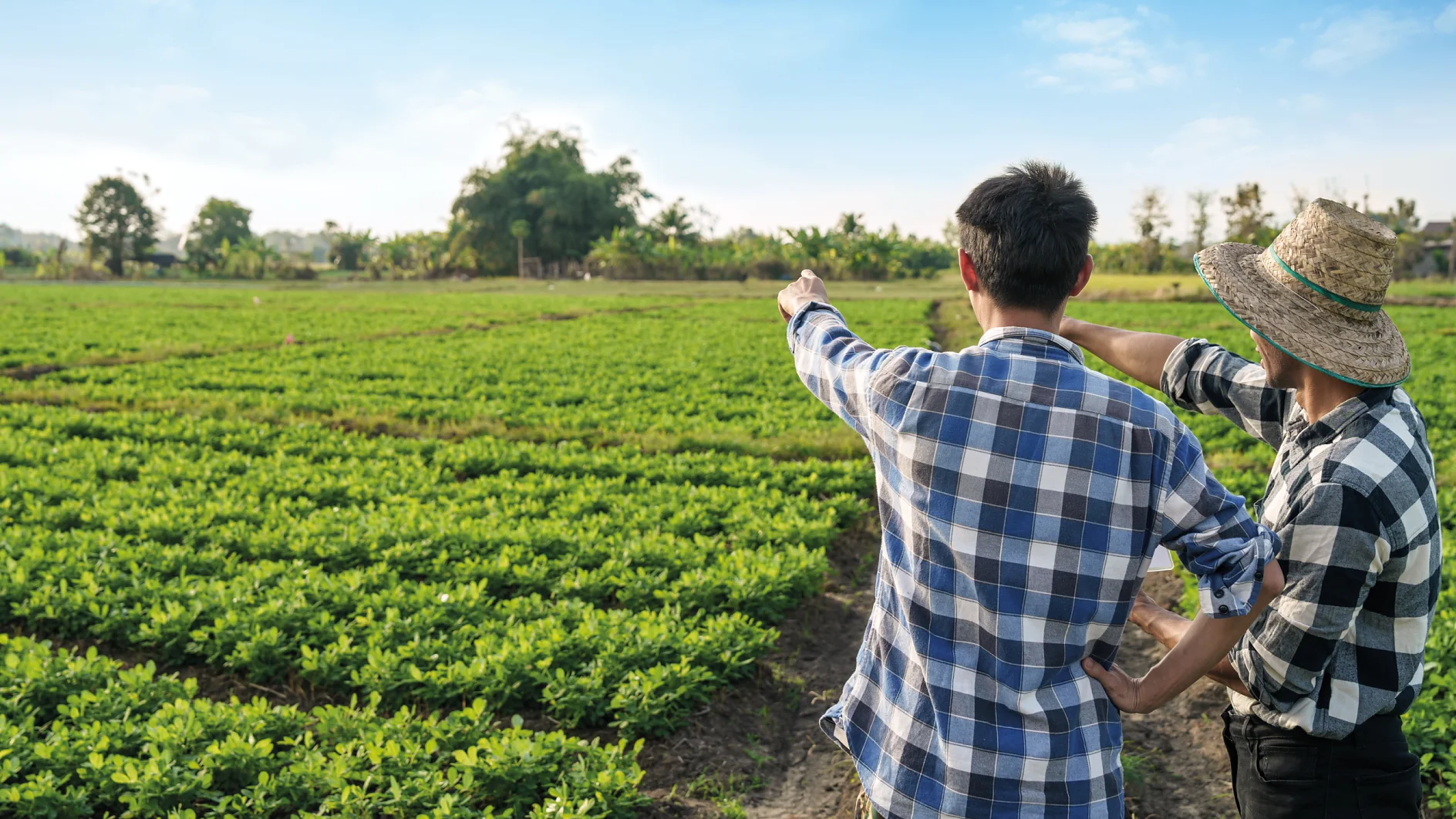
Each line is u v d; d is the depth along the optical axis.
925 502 1.84
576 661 5.21
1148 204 73.00
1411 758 2.09
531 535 7.12
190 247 117.38
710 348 22.22
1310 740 2.10
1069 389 1.77
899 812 1.91
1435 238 77.12
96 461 9.74
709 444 11.25
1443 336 23.41
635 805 4.08
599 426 12.48
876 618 2.07
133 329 26.88
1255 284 2.02
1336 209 1.92
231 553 7.14
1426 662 4.71
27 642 5.18
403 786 3.94
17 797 3.77
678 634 5.38
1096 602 1.77
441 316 33.94
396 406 13.57
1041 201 1.82
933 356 1.91
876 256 74.38
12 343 21.88
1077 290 1.90
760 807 4.29
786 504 8.23
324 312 36.28
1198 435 11.40
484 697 4.88
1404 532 1.92
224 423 11.90
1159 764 4.54
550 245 91.88
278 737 4.49
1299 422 2.17
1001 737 1.80
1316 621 1.92
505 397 15.20
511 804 3.98
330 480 8.92
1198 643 1.75
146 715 4.67
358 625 5.59
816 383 2.15
